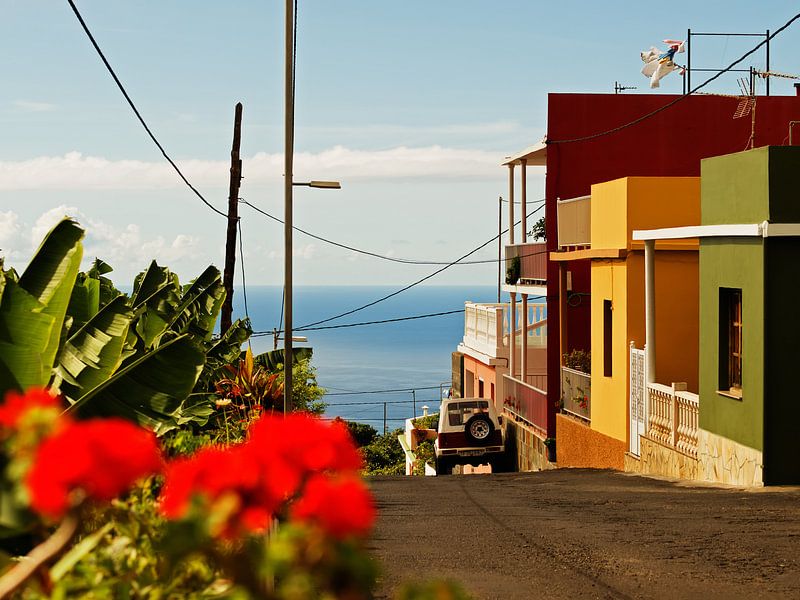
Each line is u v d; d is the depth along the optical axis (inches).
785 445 698.2
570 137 1456.7
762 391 699.4
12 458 130.7
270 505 119.2
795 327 698.2
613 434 1051.3
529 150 1498.5
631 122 1457.9
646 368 938.7
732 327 773.3
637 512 622.5
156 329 658.2
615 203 1044.5
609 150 1454.2
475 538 530.6
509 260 1584.6
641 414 962.7
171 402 409.7
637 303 1010.1
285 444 121.3
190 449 424.8
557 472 1060.5
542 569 436.5
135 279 1024.2
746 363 725.9
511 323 1604.3
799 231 686.5
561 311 1280.8
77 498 113.7
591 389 1128.2
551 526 573.6
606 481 878.4
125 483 111.2
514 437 1512.1
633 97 1460.4
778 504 616.7
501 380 1732.3
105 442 109.8
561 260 1231.5
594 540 514.9
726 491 700.7
